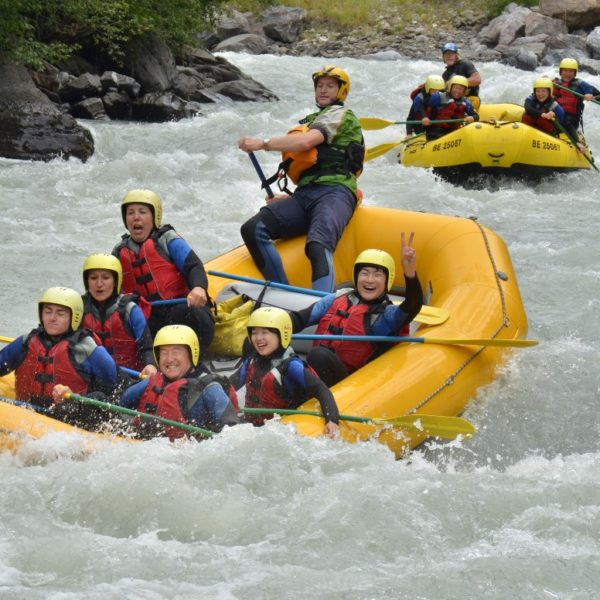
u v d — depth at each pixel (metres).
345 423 18.28
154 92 58.09
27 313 27.56
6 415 17.16
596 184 41.84
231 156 46.22
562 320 27.11
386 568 15.18
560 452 20.42
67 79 55.38
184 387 17.59
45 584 14.59
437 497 16.73
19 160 45.59
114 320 19.81
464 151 41.31
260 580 14.78
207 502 16.25
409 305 20.28
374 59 80.25
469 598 14.50
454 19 89.56
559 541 15.85
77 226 36.03
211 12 70.88
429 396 19.92
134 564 15.06
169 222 36.16
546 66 78.06
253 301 23.36
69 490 16.42
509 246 33.66
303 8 89.88
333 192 25.47
